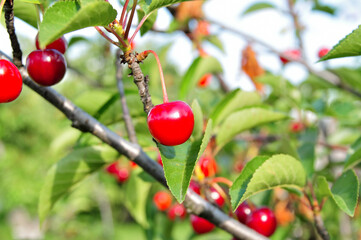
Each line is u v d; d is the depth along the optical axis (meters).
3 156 2.07
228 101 0.43
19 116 2.21
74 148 0.42
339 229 0.55
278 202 0.54
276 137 0.58
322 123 0.63
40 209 0.40
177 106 0.30
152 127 0.30
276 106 0.64
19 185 1.98
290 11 0.72
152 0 0.31
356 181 0.34
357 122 0.57
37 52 0.33
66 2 0.28
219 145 0.42
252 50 0.63
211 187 0.41
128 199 0.54
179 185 0.30
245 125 0.41
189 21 0.64
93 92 0.42
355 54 0.31
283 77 0.54
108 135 0.35
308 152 0.42
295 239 0.55
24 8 0.36
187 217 0.61
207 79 0.69
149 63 0.66
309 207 0.37
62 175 0.40
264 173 0.33
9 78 0.31
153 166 0.36
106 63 0.73
